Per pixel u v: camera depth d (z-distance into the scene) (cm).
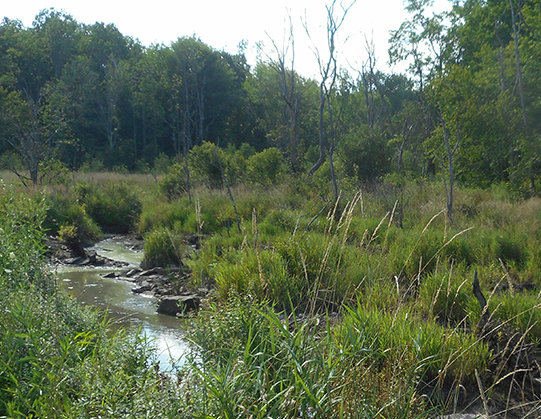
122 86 5916
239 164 2409
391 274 756
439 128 1692
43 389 335
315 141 4653
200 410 302
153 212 1728
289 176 2227
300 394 316
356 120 4738
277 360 373
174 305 762
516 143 1816
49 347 370
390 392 336
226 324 426
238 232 1267
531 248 912
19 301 415
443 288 627
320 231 1164
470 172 1922
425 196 1652
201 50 5772
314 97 4553
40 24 7919
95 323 477
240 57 7219
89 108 5781
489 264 847
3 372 360
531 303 542
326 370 333
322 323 558
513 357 454
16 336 376
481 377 445
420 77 3725
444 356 439
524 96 2041
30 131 2398
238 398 307
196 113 5766
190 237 1408
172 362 400
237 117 5888
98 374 340
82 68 5747
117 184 2055
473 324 528
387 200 1477
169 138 5941
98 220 1817
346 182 1909
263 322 436
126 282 988
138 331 457
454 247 928
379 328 456
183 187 2095
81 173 3359
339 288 660
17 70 5769
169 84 5478
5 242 543
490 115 1769
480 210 1368
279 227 1277
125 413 293
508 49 2233
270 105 5241
